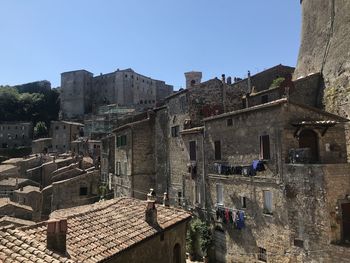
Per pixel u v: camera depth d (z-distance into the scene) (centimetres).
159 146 3828
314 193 1961
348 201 1939
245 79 3741
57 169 6222
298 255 2039
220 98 3516
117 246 1270
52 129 10688
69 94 12900
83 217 1468
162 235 1571
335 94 2759
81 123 10988
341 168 1958
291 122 2205
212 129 2897
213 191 2867
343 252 1789
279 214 2195
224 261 2714
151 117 3981
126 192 3944
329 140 2256
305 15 3747
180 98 3466
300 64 3675
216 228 2833
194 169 3123
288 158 2170
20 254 980
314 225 1953
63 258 1010
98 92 13112
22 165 7406
